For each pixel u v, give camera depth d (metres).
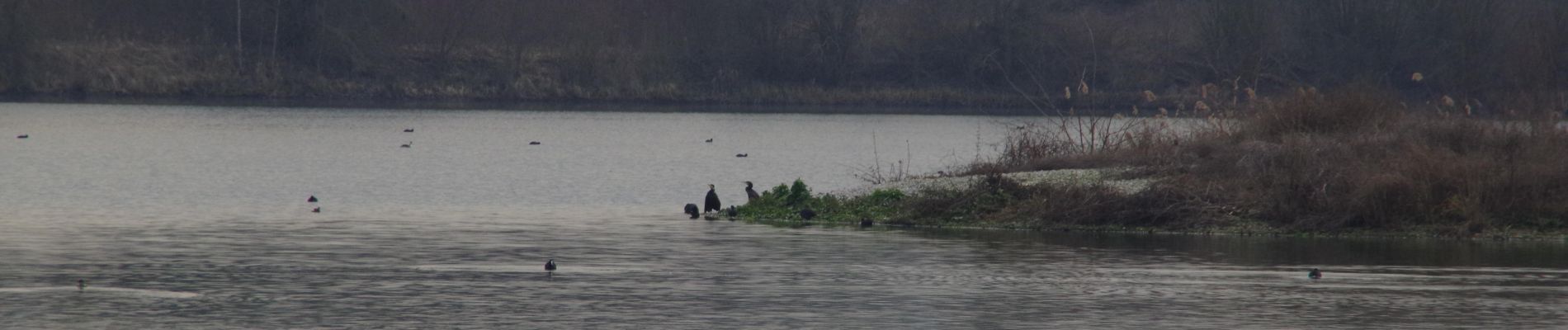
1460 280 80.44
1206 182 109.19
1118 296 75.31
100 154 195.62
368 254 91.00
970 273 83.38
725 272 83.31
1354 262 87.94
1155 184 108.50
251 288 76.75
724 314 69.94
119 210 124.44
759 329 66.56
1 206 127.00
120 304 71.44
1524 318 69.00
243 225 110.06
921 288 77.88
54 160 184.50
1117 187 110.19
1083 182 113.69
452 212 123.75
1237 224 103.75
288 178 163.50
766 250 93.44
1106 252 92.75
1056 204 107.56
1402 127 117.12
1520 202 101.44
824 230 105.69
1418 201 101.50
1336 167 106.25
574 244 96.75
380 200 136.50
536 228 108.56
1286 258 89.50
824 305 72.50
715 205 119.88
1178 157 114.94
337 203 133.50
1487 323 67.81
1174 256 90.75
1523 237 98.69
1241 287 78.25
